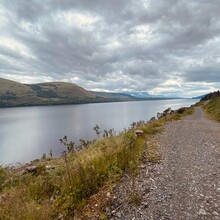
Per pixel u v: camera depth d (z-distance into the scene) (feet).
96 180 23.44
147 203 19.34
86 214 17.89
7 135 358.64
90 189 21.90
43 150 234.17
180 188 22.50
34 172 36.19
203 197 20.44
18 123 535.60
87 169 24.97
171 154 36.55
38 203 20.85
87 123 443.73
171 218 16.99
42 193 23.34
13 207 18.60
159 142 46.70
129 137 40.91
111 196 20.42
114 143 42.39
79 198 20.51
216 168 29.04
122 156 30.07
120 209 18.43
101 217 17.31
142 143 43.75
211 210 18.10
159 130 64.75
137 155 33.45
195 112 164.45
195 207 18.60
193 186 23.00
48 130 393.50
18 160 193.06
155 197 20.47
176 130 66.28
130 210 18.25
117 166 27.43
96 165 27.30
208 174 26.71
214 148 41.27
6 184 32.07
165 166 29.89
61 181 24.53
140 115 524.93
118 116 536.83
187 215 17.38
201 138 52.31
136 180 24.52
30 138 320.09
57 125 460.55
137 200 19.45
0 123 541.75
